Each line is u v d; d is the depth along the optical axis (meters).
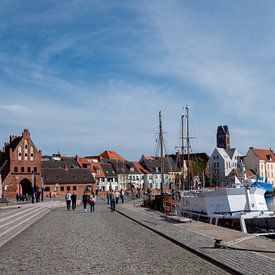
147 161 164.75
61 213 46.31
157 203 52.81
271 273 11.62
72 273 12.62
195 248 17.05
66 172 129.00
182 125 71.31
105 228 27.98
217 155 161.88
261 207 32.34
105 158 165.50
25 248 18.61
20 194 98.31
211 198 33.25
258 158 165.00
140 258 15.32
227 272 12.41
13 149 115.50
